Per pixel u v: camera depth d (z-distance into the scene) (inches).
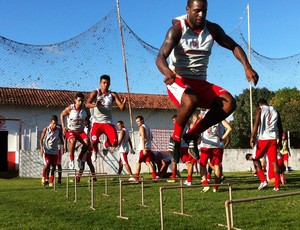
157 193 312.3
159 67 123.1
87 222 187.5
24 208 234.8
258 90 1322.6
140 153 443.5
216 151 328.8
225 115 135.4
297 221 187.0
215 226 175.5
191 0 135.4
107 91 337.7
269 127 331.6
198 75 140.1
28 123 944.3
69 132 387.2
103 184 416.8
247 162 784.3
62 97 1047.6
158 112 1022.4
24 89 1054.4
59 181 448.5
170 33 134.0
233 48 141.4
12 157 824.3
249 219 192.4
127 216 204.2
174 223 183.2
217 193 310.3
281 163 386.3
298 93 1359.5
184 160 369.4
